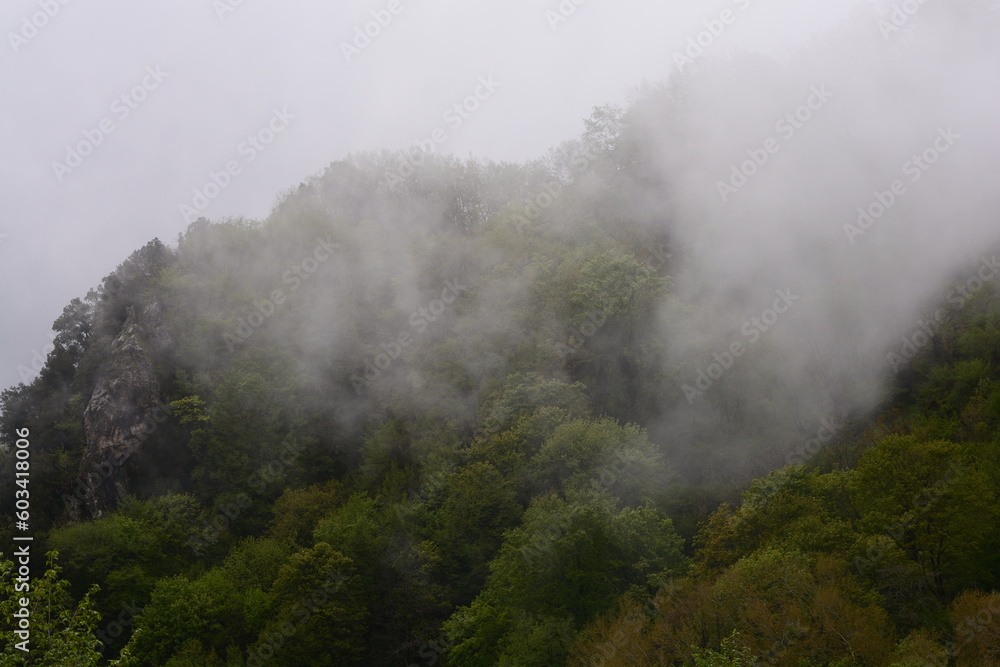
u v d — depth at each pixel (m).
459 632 53.47
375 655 62.03
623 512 55.06
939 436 58.03
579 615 51.62
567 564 53.66
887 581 42.72
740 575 43.31
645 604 49.09
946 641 38.50
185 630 62.44
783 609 40.12
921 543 43.38
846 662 36.06
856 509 49.19
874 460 47.59
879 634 37.59
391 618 63.56
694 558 57.12
